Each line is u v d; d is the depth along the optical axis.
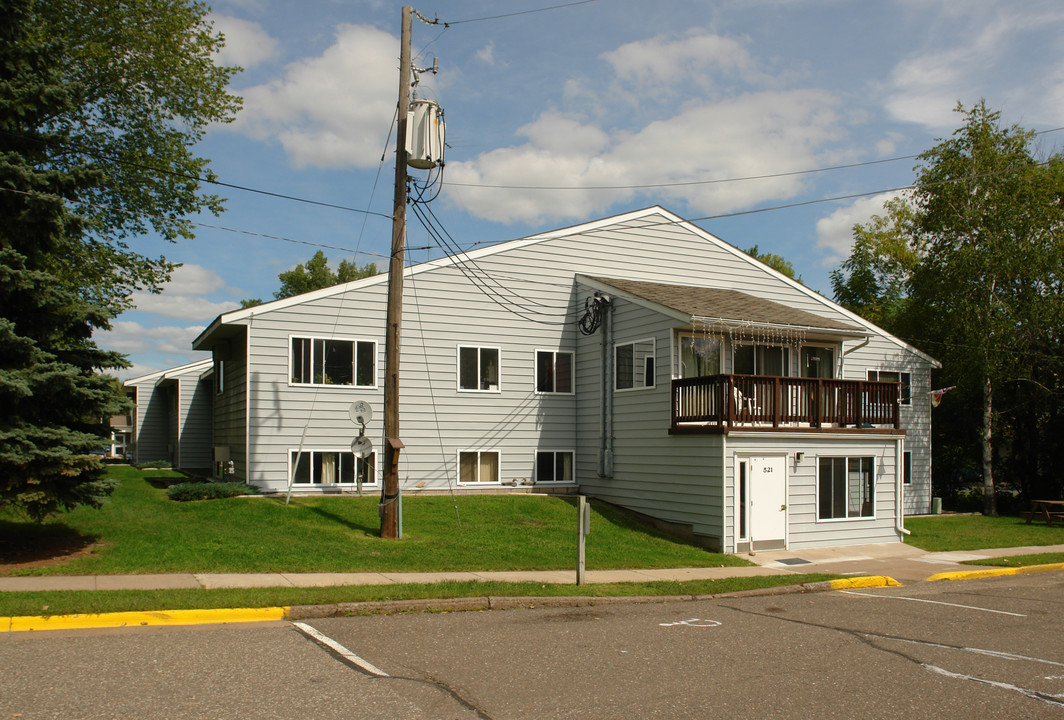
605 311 21.42
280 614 9.38
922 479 26.91
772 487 17.70
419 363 20.70
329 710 5.83
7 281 11.08
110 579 10.70
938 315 28.80
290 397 19.22
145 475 27.11
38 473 10.98
